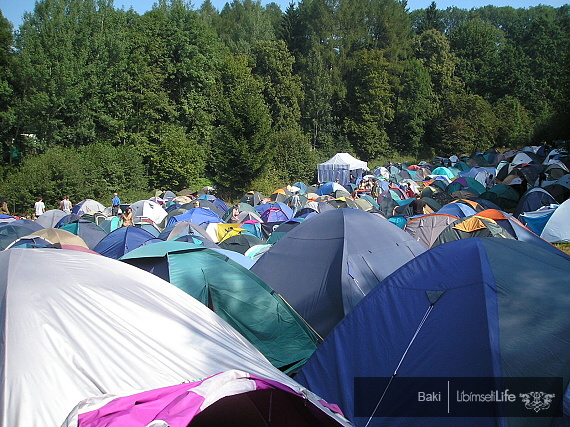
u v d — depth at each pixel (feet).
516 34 310.04
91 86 115.24
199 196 97.50
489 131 193.36
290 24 202.39
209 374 13.35
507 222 42.34
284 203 84.02
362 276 25.77
